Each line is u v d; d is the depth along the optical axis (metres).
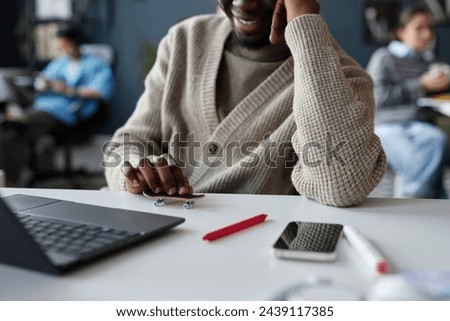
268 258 0.61
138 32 5.34
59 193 0.92
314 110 0.88
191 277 0.55
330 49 0.92
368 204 0.86
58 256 0.56
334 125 0.86
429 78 3.37
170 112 1.27
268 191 1.17
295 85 0.93
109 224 0.67
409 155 3.24
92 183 3.95
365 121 0.88
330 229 0.68
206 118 1.23
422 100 3.20
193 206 0.83
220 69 1.25
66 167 3.95
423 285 0.48
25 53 5.56
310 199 0.89
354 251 0.63
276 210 0.82
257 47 1.20
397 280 0.49
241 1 1.12
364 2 4.86
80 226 0.66
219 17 1.34
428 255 0.62
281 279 0.55
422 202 0.87
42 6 5.45
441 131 3.31
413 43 3.50
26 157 4.02
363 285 0.53
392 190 3.49
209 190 1.17
